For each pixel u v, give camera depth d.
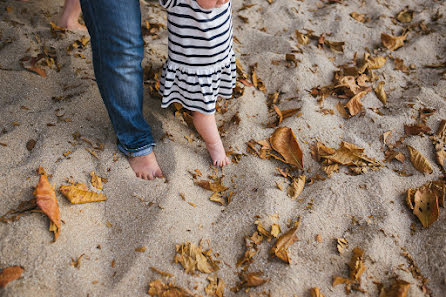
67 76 2.36
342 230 1.84
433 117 2.33
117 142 2.04
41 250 1.58
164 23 2.86
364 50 2.86
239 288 1.63
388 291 1.63
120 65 1.66
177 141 2.14
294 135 2.15
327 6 3.22
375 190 1.97
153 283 1.58
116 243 1.71
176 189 1.88
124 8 1.54
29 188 1.75
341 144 2.20
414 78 2.68
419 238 1.83
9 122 2.06
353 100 2.40
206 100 1.84
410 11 3.17
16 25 2.59
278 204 1.87
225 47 1.78
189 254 1.68
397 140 2.23
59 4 2.85
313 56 2.72
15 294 1.47
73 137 2.01
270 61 2.65
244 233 1.78
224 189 1.96
